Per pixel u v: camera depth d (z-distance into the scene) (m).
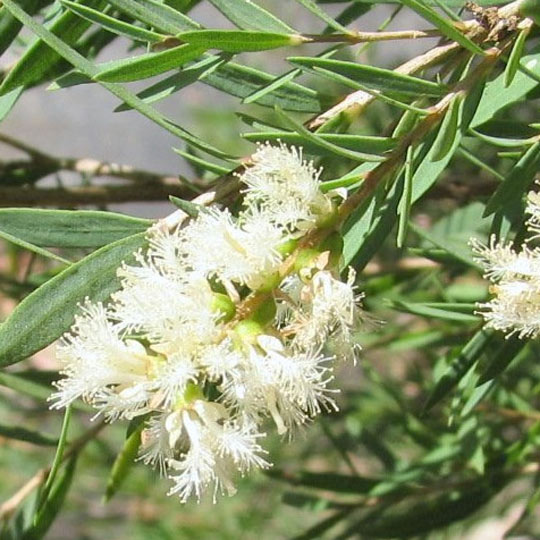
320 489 0.41
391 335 0.44
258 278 0.27
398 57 0.58
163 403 0.28
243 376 0.27
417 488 0.41
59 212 0.29
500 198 0.29
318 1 0.34
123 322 0.27
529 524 0.52
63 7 0.30
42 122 1.27
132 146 1.28
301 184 0.28
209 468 0.27
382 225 0.29
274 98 0.30
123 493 0.62
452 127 0.28
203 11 0.98
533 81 0.29
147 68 0.28
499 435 0.42
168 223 0.29
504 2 0.29
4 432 0.36
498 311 0.28
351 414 0.46
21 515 0.37
